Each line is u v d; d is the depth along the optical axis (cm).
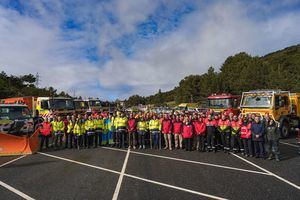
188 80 8006
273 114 1900
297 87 5256
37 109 2578
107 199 781
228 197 788
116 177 1014
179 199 775
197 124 1591
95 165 1221
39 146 1723
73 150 1672
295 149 1609
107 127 1869
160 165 1211
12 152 1520
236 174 1046
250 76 5922
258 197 786
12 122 1870
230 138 1524
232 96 2348
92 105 3628
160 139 1709
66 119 1848
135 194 821
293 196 792
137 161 1302
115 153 1537
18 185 930
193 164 1229
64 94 9469
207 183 927
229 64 8356
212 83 6525
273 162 1266
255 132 1365
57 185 922
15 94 7956
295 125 2092
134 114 1867
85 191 854
